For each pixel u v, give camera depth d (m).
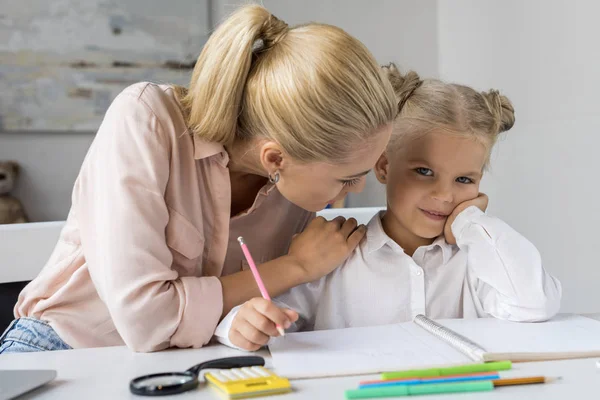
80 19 3.23
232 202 1.09
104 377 0.74
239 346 0.83
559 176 1.76
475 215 1.09
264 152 0.92
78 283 1.04
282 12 3.17
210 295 0.90
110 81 3.27
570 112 1.71
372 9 3.08
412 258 1.15
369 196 2.90
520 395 0.65
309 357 0.77
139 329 0.86
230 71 0.91
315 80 0.87
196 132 0.95
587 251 1.66
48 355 0.85
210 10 3.32
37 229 1.38
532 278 0.99
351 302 1.14
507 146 2.00
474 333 0.89
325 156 0.89
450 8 2.52
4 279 1.36
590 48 1.63
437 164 1.08
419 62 2.96
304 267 1.02
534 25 1.88
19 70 3.21
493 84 2.14
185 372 0.70
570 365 0.75
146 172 0.90
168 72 3.30
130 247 0.87
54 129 3.24
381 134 0.91
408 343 0.84
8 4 3.19
